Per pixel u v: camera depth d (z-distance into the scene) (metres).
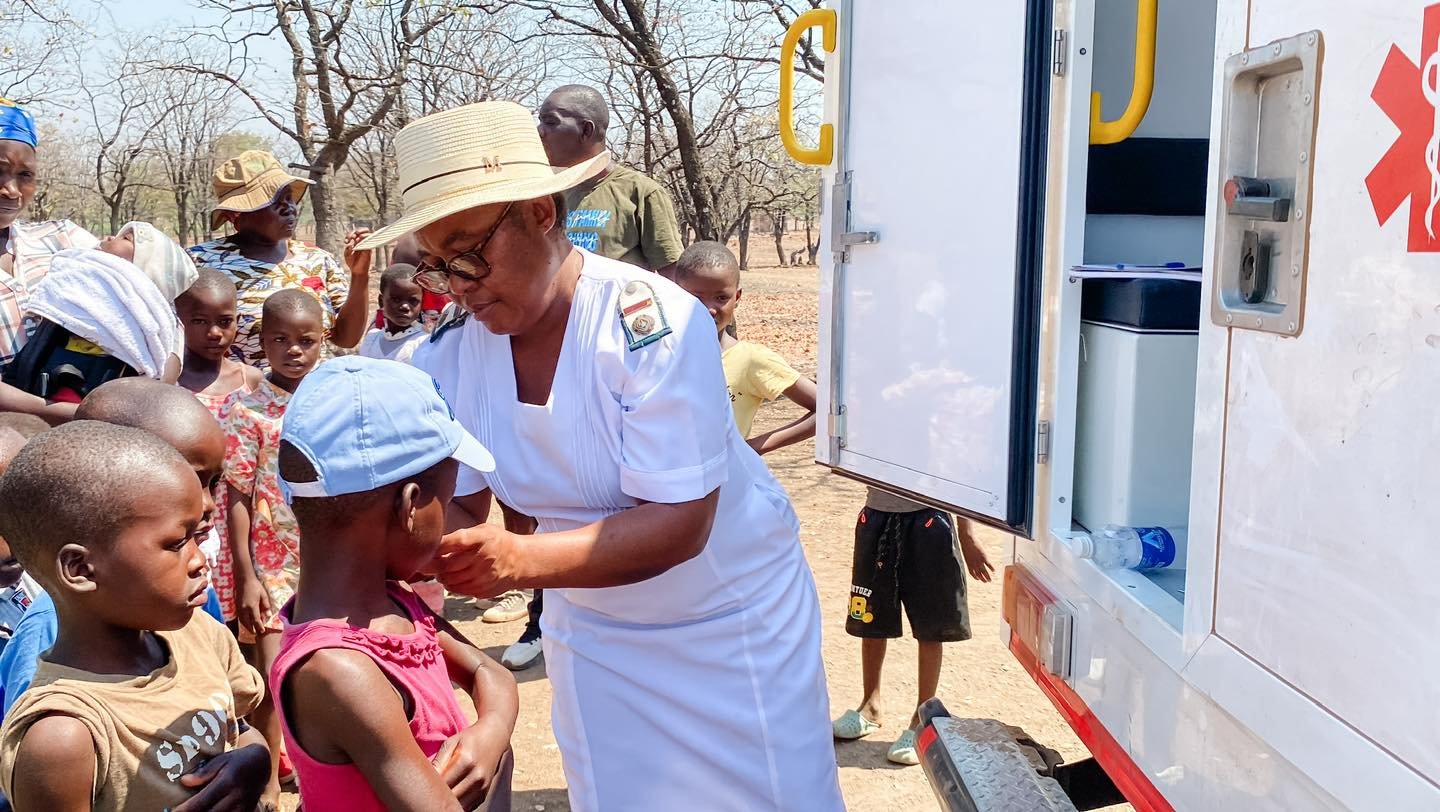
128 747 1.75
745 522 2.23
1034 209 2.20
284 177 4.39
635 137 17.16
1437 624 1.19
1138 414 2.14
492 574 1.80
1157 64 2.72
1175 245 2.81
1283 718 1.47
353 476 1.59
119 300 3.31
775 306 21.84
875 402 2.85
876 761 3.97
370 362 1.69
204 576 1.83
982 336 2.35
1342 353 1.35
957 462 2.48
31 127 3.82
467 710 4.41
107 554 1.69
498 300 1.95
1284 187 1.49
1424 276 1.20
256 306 4.28
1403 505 1.24
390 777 1.58
